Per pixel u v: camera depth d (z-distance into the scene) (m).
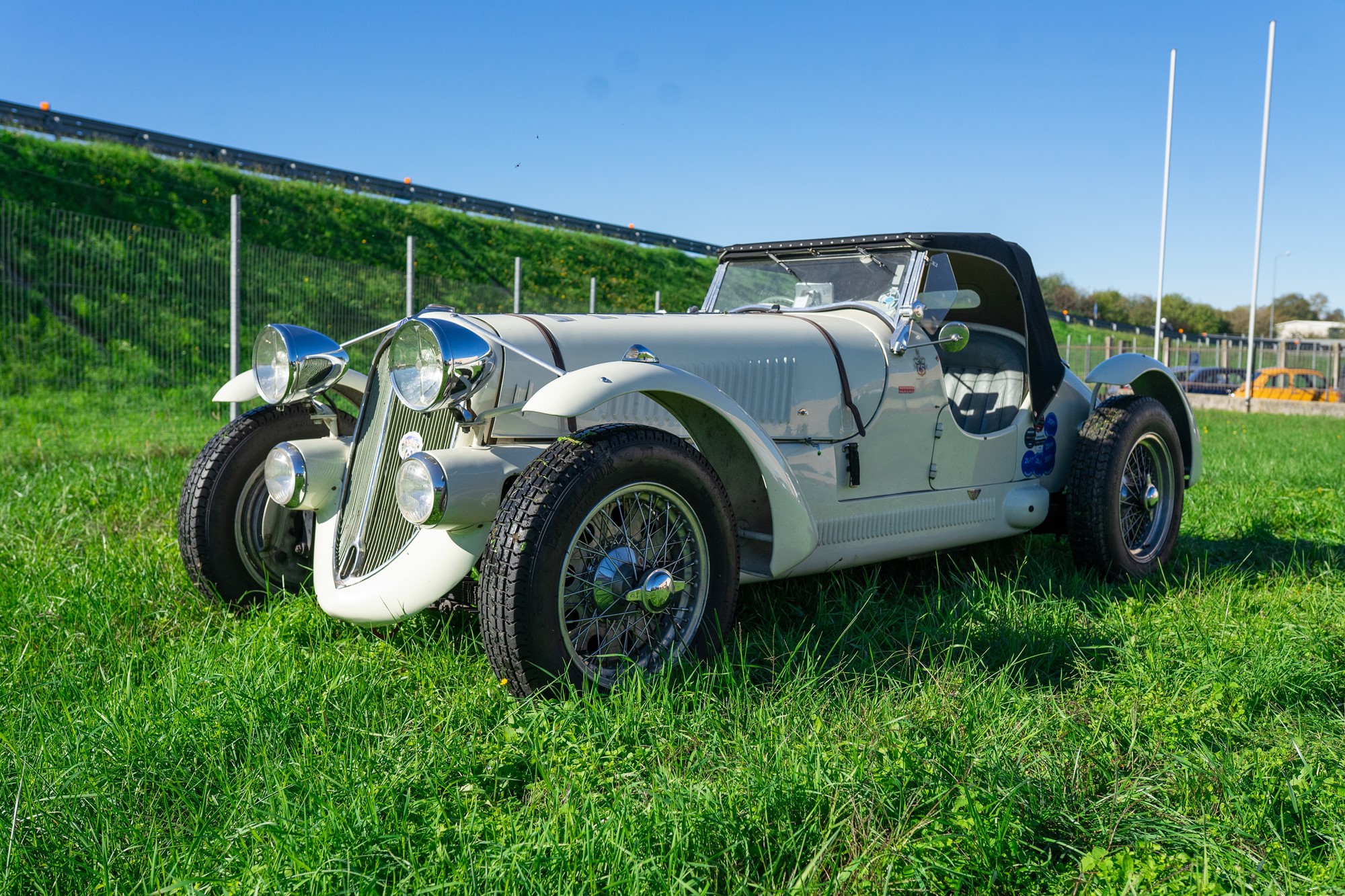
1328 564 3.90
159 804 1.88
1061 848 1.74
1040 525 4.00
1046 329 3.73
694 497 2.43
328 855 1.57
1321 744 2.15
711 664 2.47
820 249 3.58
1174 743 2.10
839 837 1.73
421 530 2.51
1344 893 1.54
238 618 3.07
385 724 2.17
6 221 11.61
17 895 1.54
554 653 2.21
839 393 3.07
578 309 15.15
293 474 2.77
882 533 3.22
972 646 2.82
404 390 2.39
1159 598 3.49
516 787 1.96
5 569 3.39
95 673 2.51
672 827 1.68
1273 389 20.97
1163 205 18.67
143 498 4.96
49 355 10.29
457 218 21.94
